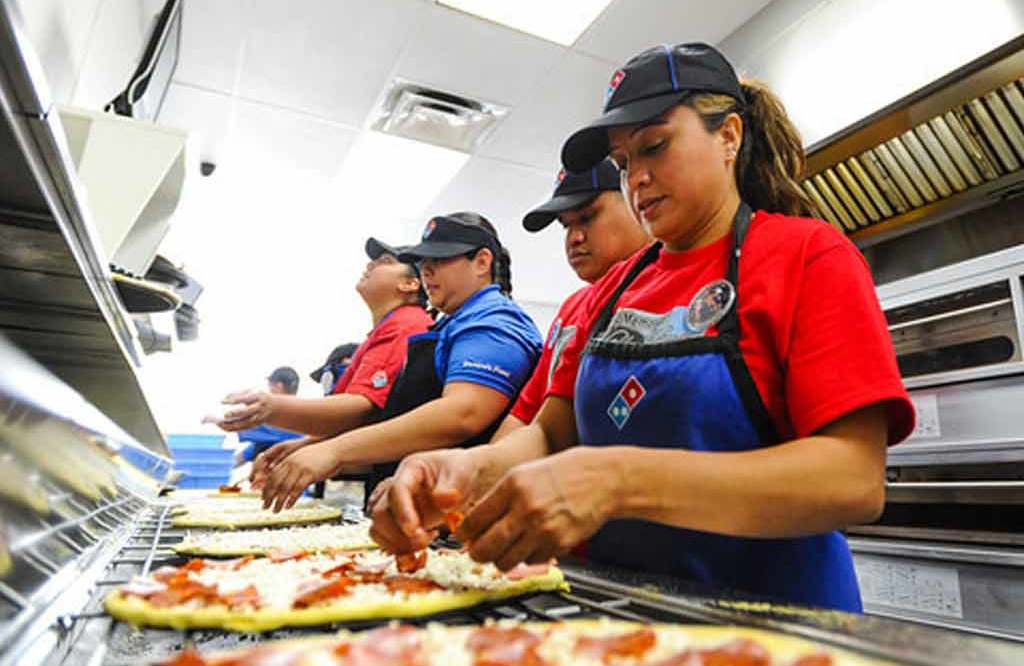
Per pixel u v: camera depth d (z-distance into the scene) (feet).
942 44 5.95
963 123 6.22
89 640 1.77
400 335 6.73
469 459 2.95
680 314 2.90
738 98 2.99
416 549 2.62
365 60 9.54
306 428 6.11
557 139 11.57
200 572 2.55
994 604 5.14
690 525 2.11
